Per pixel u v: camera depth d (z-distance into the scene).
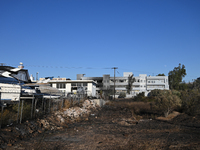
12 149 10.25
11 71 23.28
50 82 51.62
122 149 11.17
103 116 27.88
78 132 15.78
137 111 36.16
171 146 11.74
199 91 34.50
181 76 90.62
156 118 28.64
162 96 30.45
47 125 16.36
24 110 16.91
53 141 12.50
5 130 12.23
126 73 103.75
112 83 100.50
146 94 92.75
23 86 23.50
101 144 12.12
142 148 11.35
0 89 15.68
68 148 11.19
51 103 24.23
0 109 14.93
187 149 11.16
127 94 96.06
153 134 15.66
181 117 28.06
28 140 12.20
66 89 51.03
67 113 23.14
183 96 33.38
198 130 18.09
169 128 18.92
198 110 28.94
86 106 33.34
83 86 50.44
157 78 98.44
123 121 23.03
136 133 16.08
